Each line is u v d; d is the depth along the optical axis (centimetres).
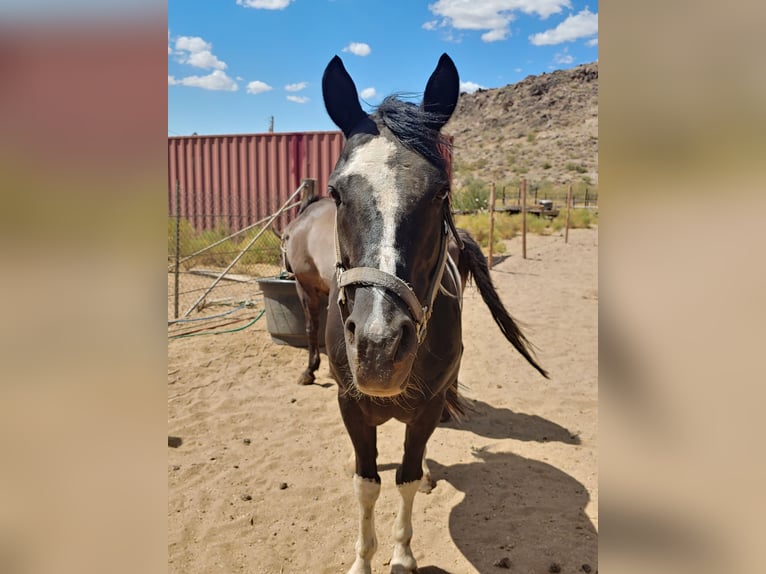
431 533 289
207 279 961
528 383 507
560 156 5200
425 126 197
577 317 729
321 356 572
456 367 262
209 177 1278
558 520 299
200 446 381
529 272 1052
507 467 356
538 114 6562
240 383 498
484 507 312
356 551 266
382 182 177
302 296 488
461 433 407
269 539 285
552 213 2102
